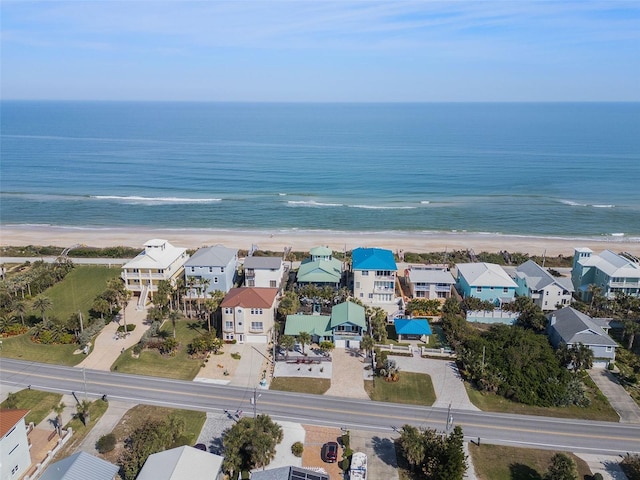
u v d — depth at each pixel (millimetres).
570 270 122500
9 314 90062
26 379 73188
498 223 167000
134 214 174250
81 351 81125
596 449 60500
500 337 81938
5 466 51469
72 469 49625
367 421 64938
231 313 83375
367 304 99938
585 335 79062
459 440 54062
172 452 51812
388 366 74625
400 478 55188
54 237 146625
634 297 95250
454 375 75875
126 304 94250
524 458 58625
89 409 66125
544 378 72125
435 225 164250
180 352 81125
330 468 56375
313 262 109750
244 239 145625
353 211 179125
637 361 77625
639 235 155750
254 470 55344
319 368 77062
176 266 107250
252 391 70938
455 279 112312
